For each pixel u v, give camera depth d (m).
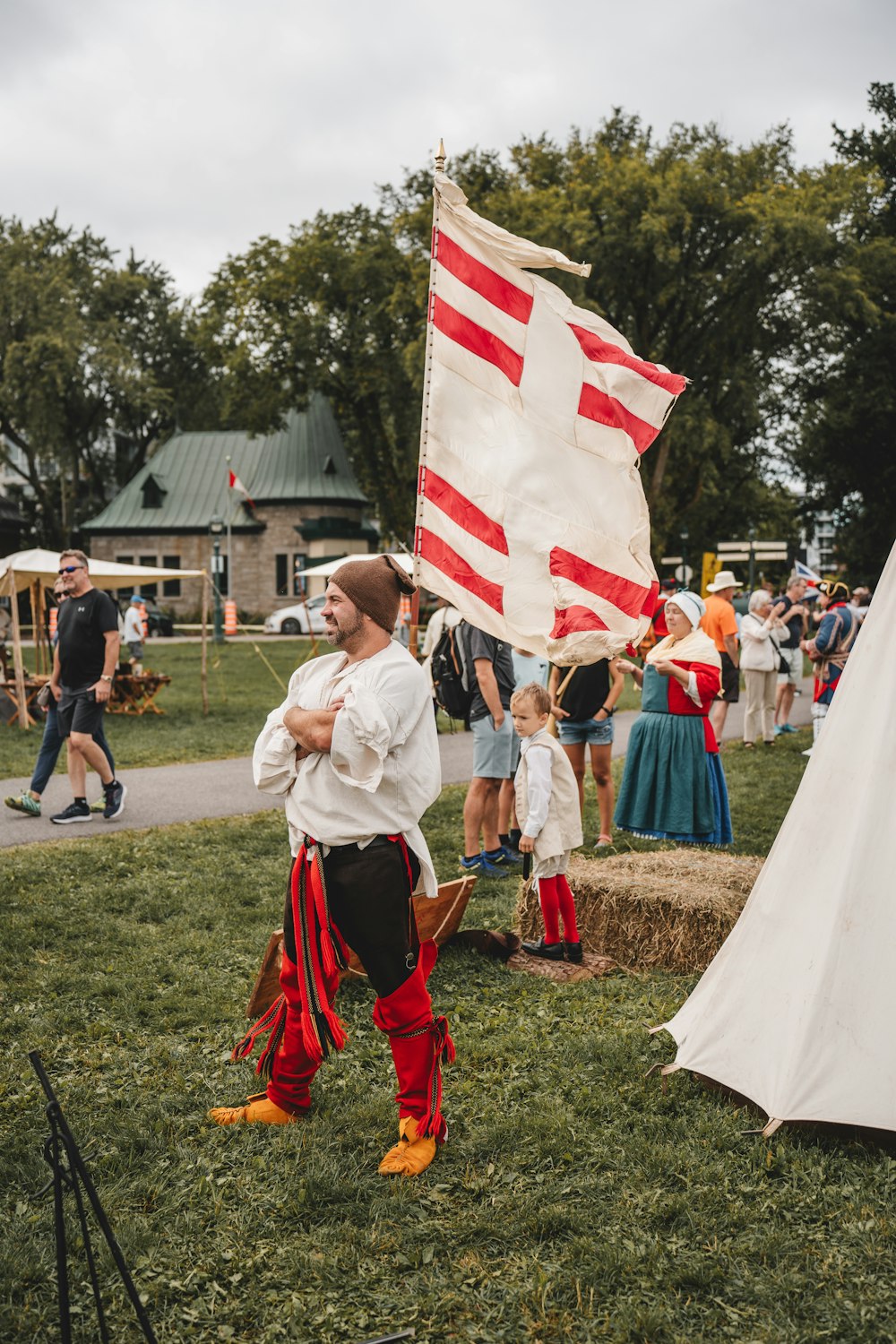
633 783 7.31
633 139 35.94
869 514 40.12
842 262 32.09
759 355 34.84
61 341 44.09
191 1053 4.17
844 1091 3.46
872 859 3.55
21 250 46.28
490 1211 3.10
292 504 51.81
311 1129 3.53
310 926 3.29
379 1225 3.03
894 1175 3.25
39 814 8.45
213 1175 3.29
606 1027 4.41
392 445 41.41
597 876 5.45
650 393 4.84
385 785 3.29
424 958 3.49
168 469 54.06
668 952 5.11
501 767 6.76
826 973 3.55
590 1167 3.35
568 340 4.91
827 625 10.51
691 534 37.00
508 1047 4.22
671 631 7.22
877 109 40.12
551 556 4.81
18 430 49.75
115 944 5.44
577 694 7.43
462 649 6.70
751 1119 3.59
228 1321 2.67
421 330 34.31
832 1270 2.83
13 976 4.98
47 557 15.41
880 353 35.00
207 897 6.25
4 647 16.33
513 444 4.91
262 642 34.81
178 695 18.41
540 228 29.14
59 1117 2.18
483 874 6.86
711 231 30.89
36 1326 2.61
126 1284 2.17
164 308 56.69
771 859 3.87
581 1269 2.83
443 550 4.93
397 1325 2.65
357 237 36.94
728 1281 2.79
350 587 3.36
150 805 9.02
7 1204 3.12
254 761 3.35
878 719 3.64
